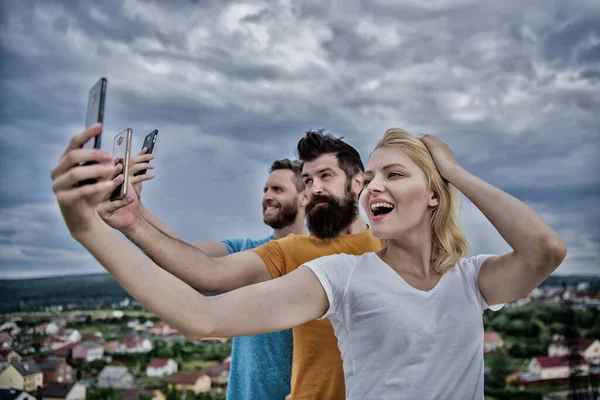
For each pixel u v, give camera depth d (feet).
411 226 2.76
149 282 2.09
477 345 2.68
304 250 3.99
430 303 2.66
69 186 1.80
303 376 3.77
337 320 2.75
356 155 4.45
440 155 2.86
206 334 2.24
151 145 3.26
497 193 2.65
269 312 2.42
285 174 5.84
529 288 2.61
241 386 4.86
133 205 3.00
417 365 2.55
